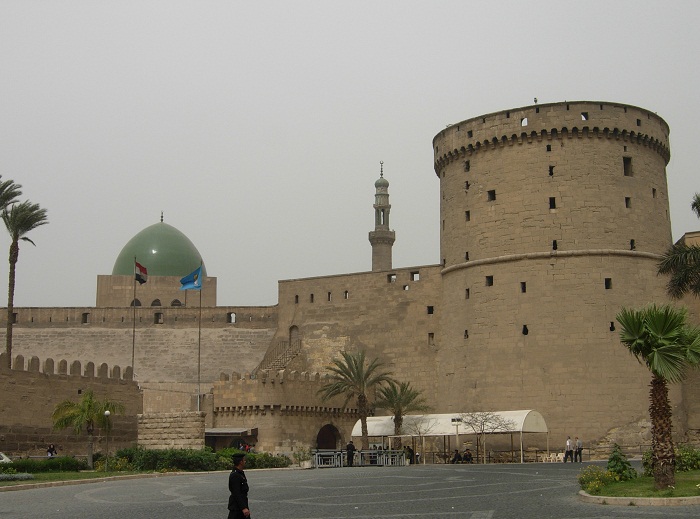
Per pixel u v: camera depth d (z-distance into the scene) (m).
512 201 67.12
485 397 66.12
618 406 62.56
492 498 31.12
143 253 97.56
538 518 24.70
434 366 73.12
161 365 84.19
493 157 68.62
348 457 58.41
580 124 66.19
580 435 62.56
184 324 85.81
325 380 70.75
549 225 65.75
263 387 67.19
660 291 65.88
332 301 79.69
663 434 30.27
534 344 64.81
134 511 28.73
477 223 68.81
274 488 37.81
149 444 60.22
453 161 71.50
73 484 41.19
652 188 67.75
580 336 63.88
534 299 65.31
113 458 53.16
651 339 30.91
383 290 77.06
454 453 65.62
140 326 85.94
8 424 53.00
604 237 65.19
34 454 54.44
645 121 67.75
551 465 54.09
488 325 66.94
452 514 26.20
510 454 63.66
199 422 58.91
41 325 86.62
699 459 37.66
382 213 108.31
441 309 73.50
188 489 37.50
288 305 82.06
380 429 66.00
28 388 54.72
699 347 30.73
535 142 66.94
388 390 65.94
